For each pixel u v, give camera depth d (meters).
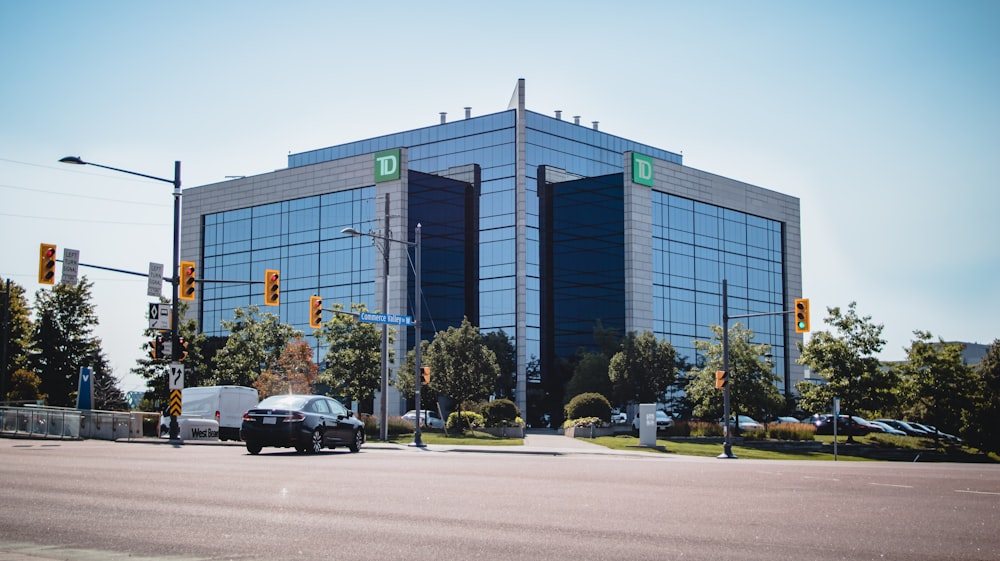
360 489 13.47
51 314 67.69
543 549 8.19
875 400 55.38
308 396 26.12
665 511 11.20
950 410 57.94
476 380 57.44
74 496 11.77
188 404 41.34
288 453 25.58
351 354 55.19
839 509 11.73
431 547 8.21
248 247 87.44
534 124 81.06
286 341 63.44
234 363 60.78
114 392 69.75
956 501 13.12
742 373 55.84
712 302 87.00
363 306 57.00
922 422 60.66
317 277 81.69
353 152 95.81
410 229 77.12
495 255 79.62
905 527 10.01
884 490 15.05
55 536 8.63
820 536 9.20
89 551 7.86
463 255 80.50
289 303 83.50
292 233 84.25
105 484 13.42
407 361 60.72
